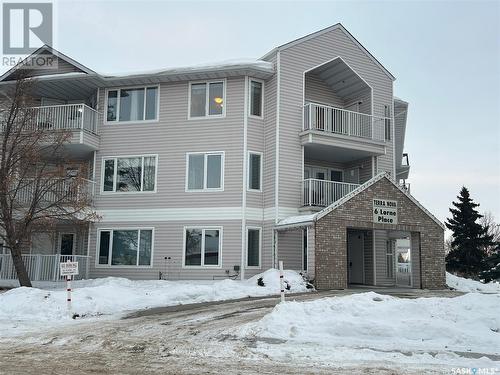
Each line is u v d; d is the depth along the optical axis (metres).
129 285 19.48
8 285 21.00
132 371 7.70
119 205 23.06
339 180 25.80
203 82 23.05
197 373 7.52
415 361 8.23
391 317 10.66
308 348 9.14
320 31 23.77
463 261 41.06
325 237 19.20
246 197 21.95
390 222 20.62
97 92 24.03
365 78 24.66
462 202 42.22
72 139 22.27
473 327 9.97
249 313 13.09
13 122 19.27
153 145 23.14
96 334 10.84
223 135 22.48
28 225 19.05
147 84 23.59
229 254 21.66
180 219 22.39
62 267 13.50
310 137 22.09
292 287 18.16
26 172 19.08
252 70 22.30
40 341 10.23
